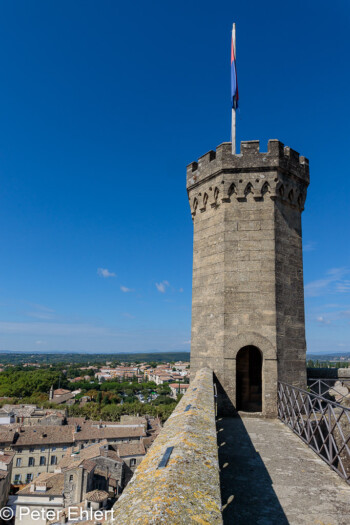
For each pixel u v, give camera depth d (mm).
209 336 14305
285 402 12727
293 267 14648
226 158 14711
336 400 14242
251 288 13883
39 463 64812
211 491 3268
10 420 82125
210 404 7398
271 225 14195
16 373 162625
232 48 16828
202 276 15188
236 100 16125
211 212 15289
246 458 9016
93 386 166750
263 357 13352
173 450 4363
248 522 5930
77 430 71938
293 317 14188
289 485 7426
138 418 86750
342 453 10430
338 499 6820
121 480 52594
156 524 2453
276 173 14383
